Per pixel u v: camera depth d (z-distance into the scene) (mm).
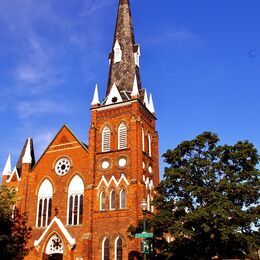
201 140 40531
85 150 57281
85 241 50844
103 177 54625
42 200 57375
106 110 58812
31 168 61219
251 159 39188
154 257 43156
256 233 36562
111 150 55812
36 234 55312
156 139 61875
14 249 42844
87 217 52406
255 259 49031
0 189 45562
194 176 39406
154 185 58281
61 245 52188
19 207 57031
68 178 56812
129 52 65438
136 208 50406
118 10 70250
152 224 39781
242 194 37094
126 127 56469
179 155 41344
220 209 34000
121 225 50719
